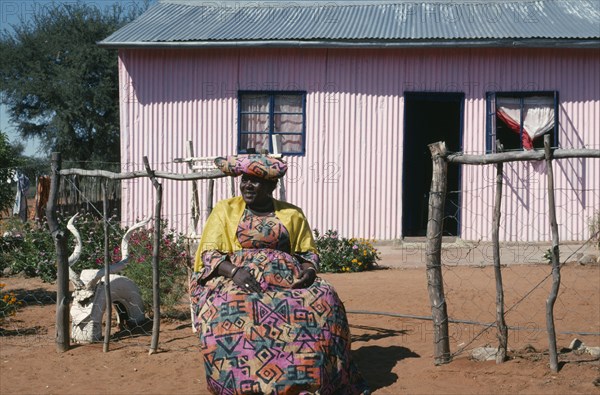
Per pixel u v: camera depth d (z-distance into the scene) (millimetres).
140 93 15781
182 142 15734
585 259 12312
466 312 8844
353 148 15391
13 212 13977
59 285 7395
